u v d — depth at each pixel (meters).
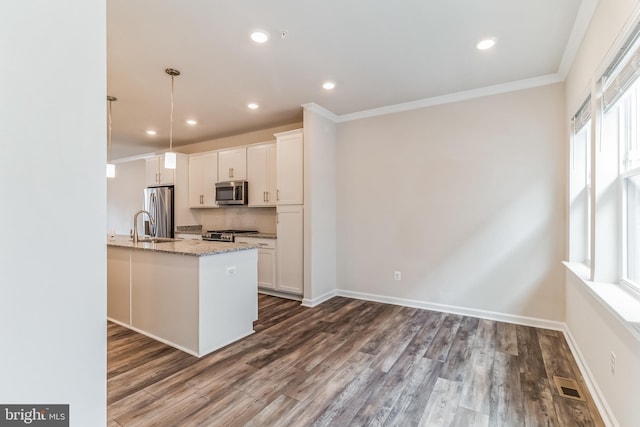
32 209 0.81
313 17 2.18
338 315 3.60
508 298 3.33
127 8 2.06
